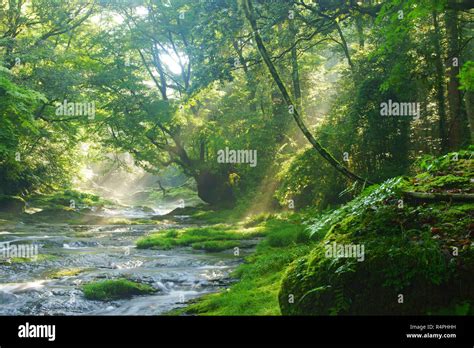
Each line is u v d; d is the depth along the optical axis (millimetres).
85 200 41281
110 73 32344
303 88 31406
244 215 27719
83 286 9438
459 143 14875
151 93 34969
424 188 5344
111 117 33438
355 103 16641
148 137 35281
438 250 4309
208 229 20125
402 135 15789
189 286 9938
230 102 33250
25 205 32656
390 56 16297
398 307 4328
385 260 4441
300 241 12523
